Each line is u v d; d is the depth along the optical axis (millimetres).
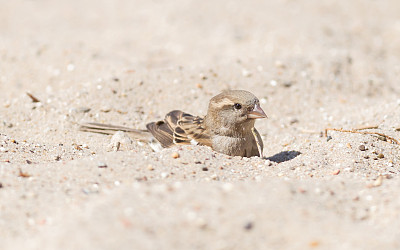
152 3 27703
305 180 9352
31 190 8430
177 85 15672
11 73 17859
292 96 15898
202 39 22656
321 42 21297
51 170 9219
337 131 12578
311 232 6902
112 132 12875
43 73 17875
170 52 21391
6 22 25281
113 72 17172
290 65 17578
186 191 7727
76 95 14656
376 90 16953
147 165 9523
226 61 18203
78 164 9398
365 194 8312
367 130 12711
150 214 7082
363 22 24469
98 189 8516
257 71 16984
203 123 11719
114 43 22297
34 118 13758
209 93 15539
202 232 6793
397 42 22391
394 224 7270
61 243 6570
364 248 6590
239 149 11180
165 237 6648
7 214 7703
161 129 12320
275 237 6805
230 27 23656
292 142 12914
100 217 7000
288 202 7570
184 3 27031
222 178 9406
